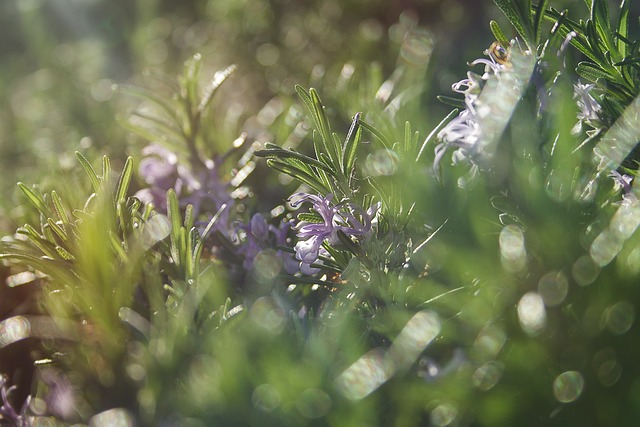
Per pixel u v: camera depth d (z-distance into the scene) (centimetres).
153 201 46
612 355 32
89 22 120
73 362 36
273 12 93
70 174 49
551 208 35
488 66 39
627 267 33
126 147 61
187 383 34
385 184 40
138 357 35
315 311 40
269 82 79
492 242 36
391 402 33
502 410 32
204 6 114
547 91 38
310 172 40
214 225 43
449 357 35
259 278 40
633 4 68
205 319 37
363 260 39
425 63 65
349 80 58
